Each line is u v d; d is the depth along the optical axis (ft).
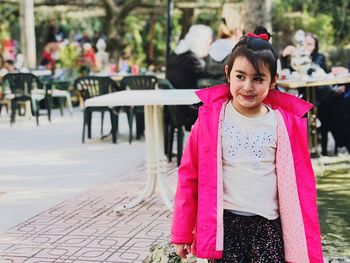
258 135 6.57
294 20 56.29
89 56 50.26
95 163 21.12
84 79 27.45
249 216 6.54
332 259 8.76
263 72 6.39
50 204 15.12
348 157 19.12
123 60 44.47
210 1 59.16
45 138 28.02
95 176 18.76
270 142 6.58
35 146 25.49
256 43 6.45
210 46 21.12
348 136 20.40
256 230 6.54
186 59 20.80
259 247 6.54
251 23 26.40
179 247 6.78
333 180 15.29
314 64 21.11
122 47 57.26
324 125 20.54
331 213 11.78
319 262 6.57
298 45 20.58
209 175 6.57
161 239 11.76
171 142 21.01
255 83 6.42
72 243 11.68
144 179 18.03
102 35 62.75
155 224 12.92
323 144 20.63
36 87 37.19
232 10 20.56
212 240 6.46
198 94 6.77
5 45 57.11
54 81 42.06
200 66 20.71
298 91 20.25
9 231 12.66
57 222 13.32
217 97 6.81
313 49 22.44
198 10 61.98
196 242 6.62
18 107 38.06
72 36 68.59
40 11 63.05
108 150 24.09
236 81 6.48
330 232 10.39
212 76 20.42
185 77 20.86
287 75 20.34
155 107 14.14
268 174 6.59
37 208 14.74
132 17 64.80
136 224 12.97
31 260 10.68
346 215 11.60
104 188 16.90
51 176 18.93
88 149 24.47
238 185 6.56
